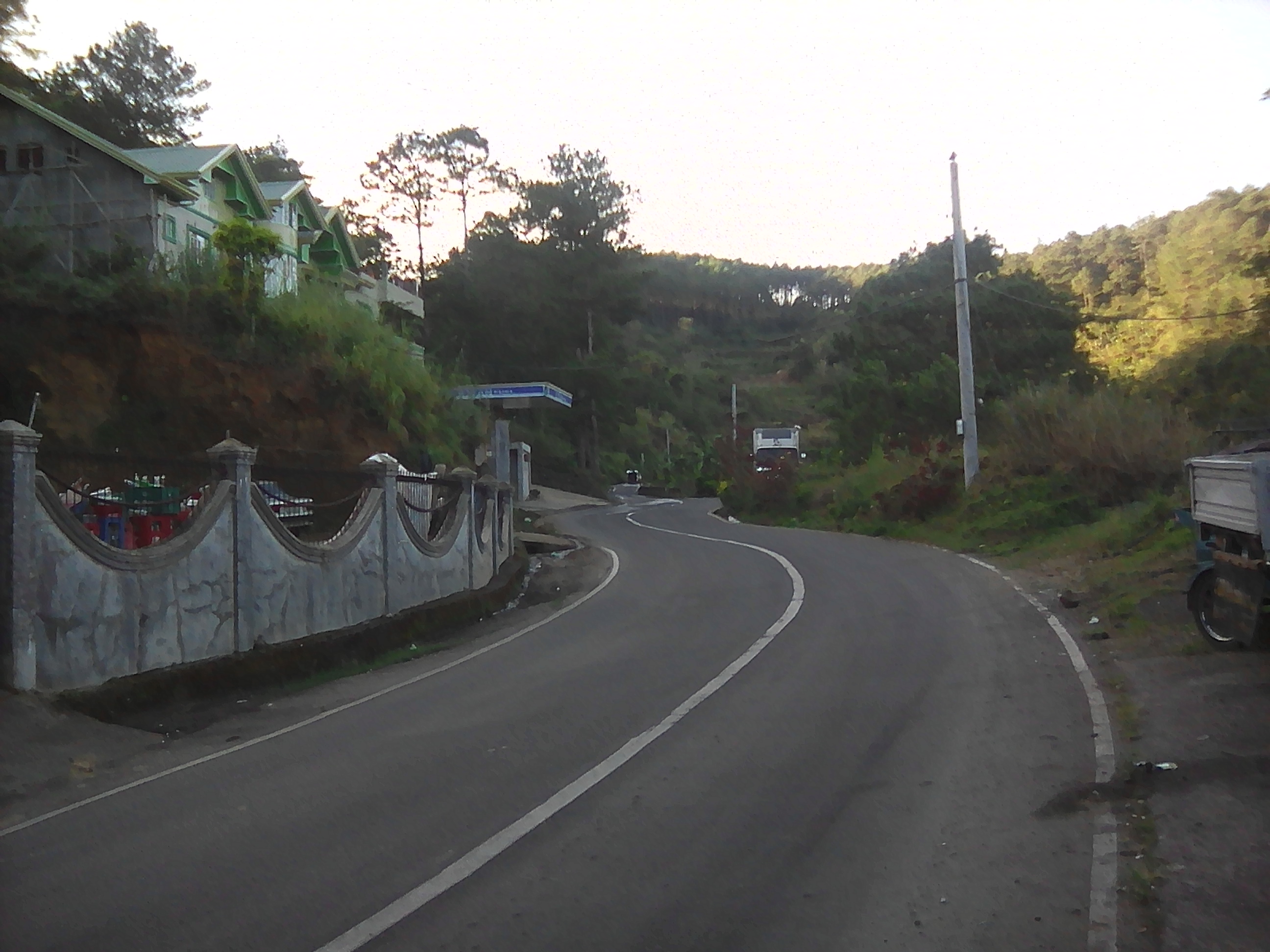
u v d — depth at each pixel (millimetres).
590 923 4930
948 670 10180
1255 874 5066
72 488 10609
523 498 49062
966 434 27125
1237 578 9570
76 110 41562
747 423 85000
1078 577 15852
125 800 7504
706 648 12172
